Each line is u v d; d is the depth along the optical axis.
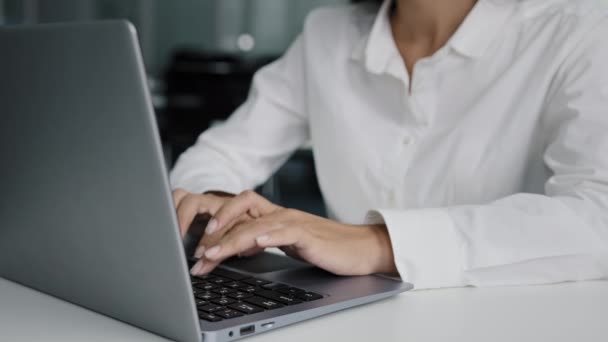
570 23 1.15
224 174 1.35
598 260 0.84
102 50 0.52
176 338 0.58
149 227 0.55
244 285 0.74
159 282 0.56
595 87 1.05
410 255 0.81
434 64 1.24
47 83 0.57
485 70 1.22
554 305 0.74
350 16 1.43
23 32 0.58
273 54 4.78
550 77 1.14
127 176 0.54
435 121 1.25
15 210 0.68
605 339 0.62
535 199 0.90
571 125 1.04
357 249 0.82
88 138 0.56
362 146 1.30
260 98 1.49
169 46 4.76
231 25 4.78
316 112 1.38
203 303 0.66
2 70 0.61
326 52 1.40
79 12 4.55
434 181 1.23
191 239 1.04
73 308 0.68
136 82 0.51
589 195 0.91
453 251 0.82
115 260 0.59
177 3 4.73
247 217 0.95
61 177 0.60
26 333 0.60
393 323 0.66
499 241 0.83
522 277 0.83
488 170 1.19
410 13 1.28
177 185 1.28
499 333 0.63
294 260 0.91
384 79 1.27
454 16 1.26
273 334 0.62
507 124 1.18
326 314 0.69
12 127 0.62
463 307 0.72
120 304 0.62
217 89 4.07
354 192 1.33
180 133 3.75
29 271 0.73
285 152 1.51
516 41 1.21
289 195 4.11
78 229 0.61
